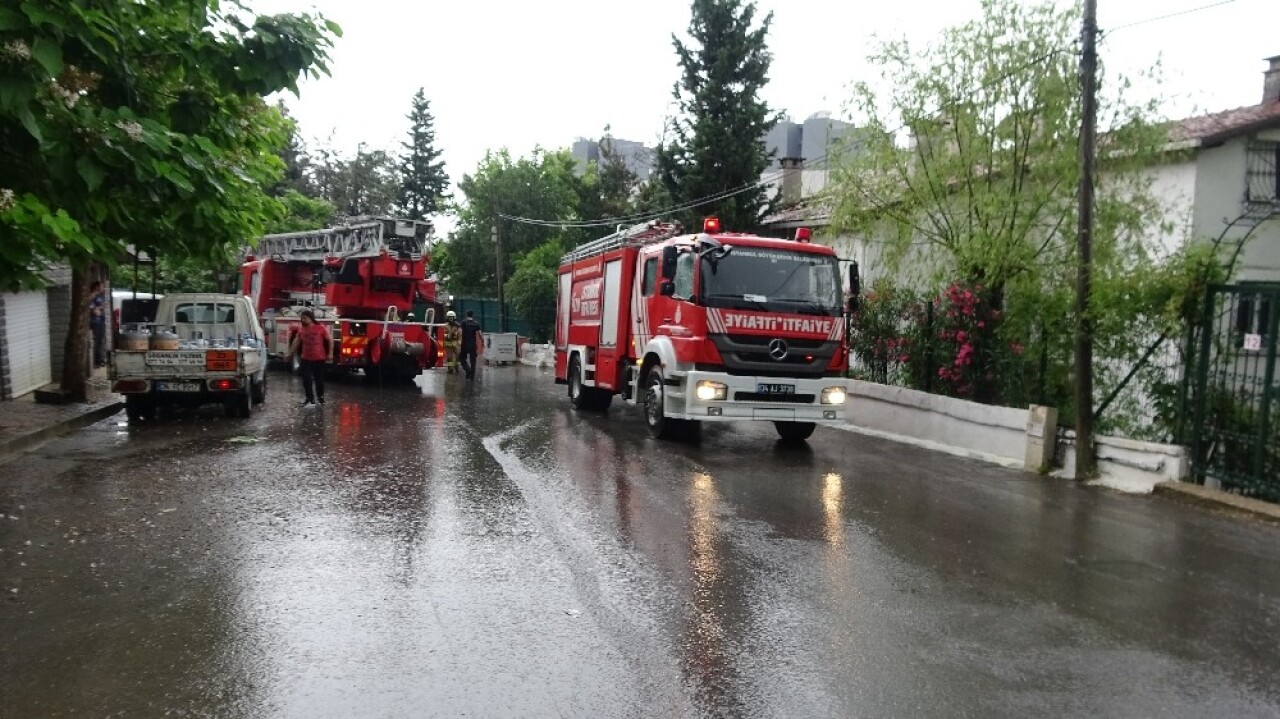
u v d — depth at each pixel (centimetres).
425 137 6253
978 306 1308
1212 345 951
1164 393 1004
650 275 1325
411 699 420
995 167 1332
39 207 657
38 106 649
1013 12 1302
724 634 510
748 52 2812
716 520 786
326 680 439
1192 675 467
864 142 1484
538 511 804
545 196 4672
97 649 475
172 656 466
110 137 674
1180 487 922
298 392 1888
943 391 1391
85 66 700
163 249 1027
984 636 516
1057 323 1169
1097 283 1020
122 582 586
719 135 2738
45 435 1190
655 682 444
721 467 1062
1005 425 1158
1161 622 548
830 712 415
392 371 2191
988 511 857
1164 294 976
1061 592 603
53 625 509
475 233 4688
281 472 967
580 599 566
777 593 587
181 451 1098
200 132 819
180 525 732
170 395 1375
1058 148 1267
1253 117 1432
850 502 882
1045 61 1269
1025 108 1298
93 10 654
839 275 1233
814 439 1363
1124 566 671
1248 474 910
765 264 1191
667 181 2942
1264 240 1456
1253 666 481
